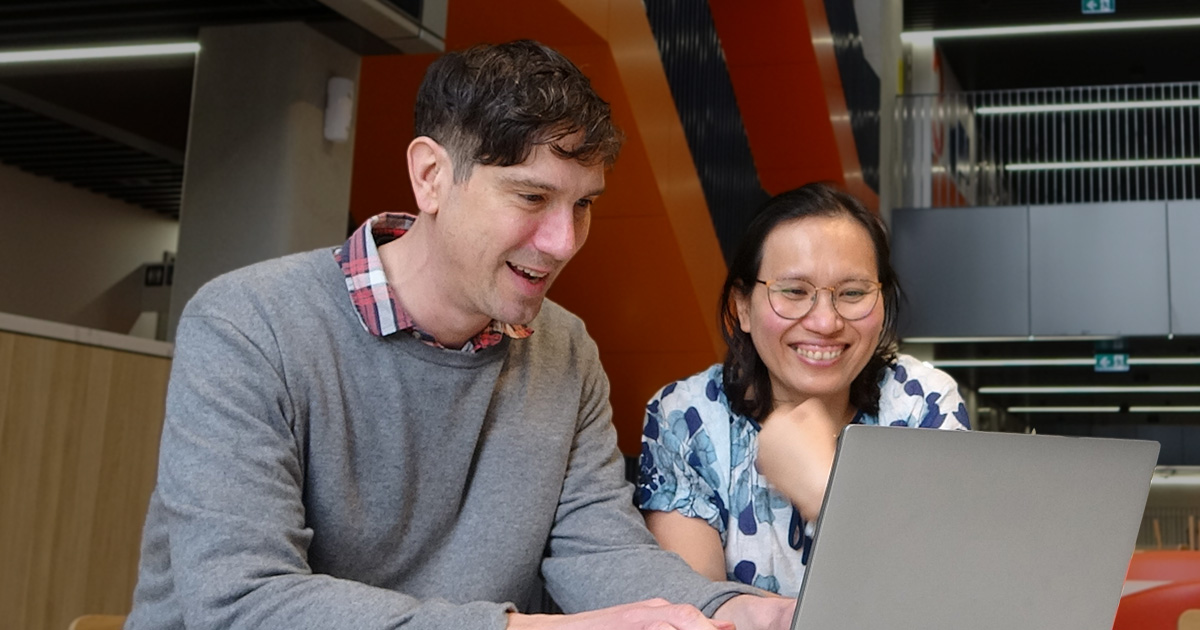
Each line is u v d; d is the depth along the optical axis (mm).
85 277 8906
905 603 809
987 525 816
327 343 1138
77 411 2260
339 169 3160
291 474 1086
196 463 1032
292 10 3016
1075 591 868
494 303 1090
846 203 1437
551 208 1049
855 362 1423
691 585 1167
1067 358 10633
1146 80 14688
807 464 1163
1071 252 9234
